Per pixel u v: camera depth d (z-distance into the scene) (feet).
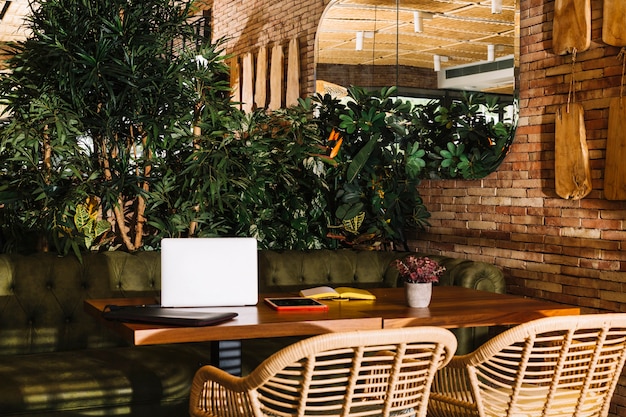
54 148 14.79
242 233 17.51
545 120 15.20
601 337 9.23
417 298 11.66
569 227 14.70
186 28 16.96
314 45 22.16
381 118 18.85
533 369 13.20
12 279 13.75
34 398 11.50
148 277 14.96
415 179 18.26
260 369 7.77
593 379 10.72
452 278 15.38
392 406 9.10
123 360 13.00
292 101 23.38
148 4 16.07
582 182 14.17
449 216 17.99
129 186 15.71
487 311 11.42
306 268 16.76
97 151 16.05
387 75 19.19
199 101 16.25
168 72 15.62
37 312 13.87
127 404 12.16
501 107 16.15
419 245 19.07
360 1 20.13
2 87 15.35
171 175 15.92
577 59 14.47
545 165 15.20
